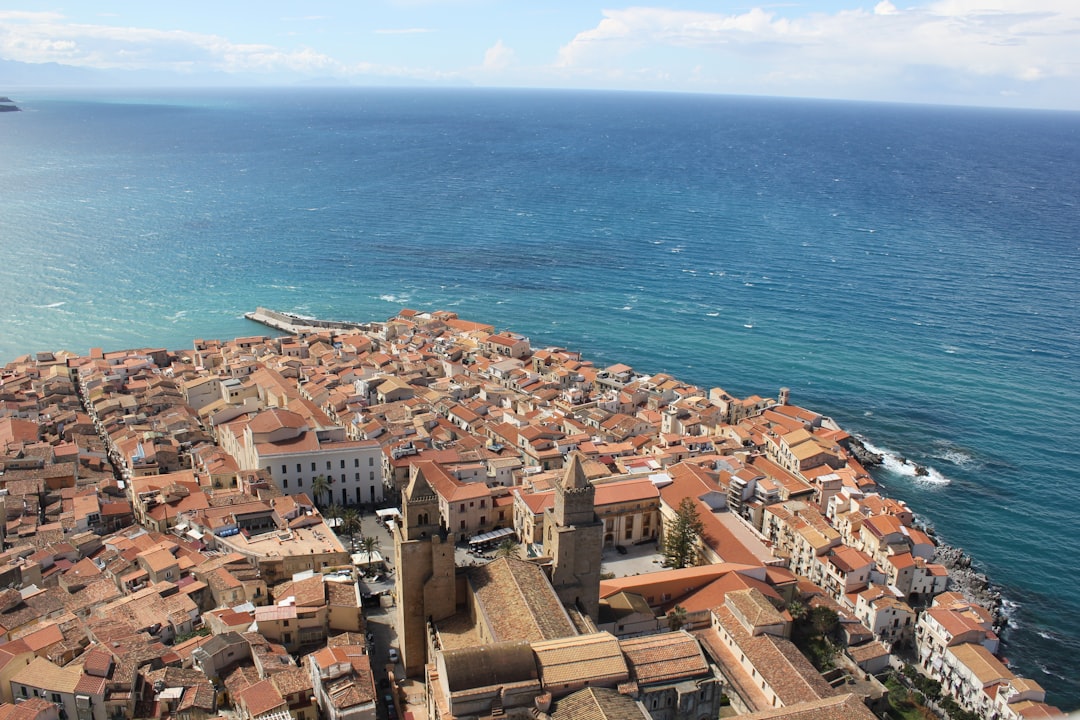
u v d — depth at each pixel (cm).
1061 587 16912
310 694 10569
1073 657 14725
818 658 13038
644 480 17262
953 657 13338
